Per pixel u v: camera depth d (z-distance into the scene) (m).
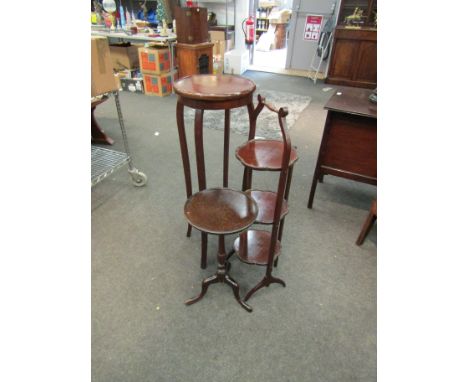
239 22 5.12
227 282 1.39
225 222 1.12
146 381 1.13
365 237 1.76
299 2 4.76
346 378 1.14
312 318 1.35
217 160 2.62
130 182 2.29
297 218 1.96
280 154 1.33
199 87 1.21
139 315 1.35
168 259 1.64
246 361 1.19
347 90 2.05
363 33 4.25
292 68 5.32
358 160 1.83
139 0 4.66
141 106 3.77
